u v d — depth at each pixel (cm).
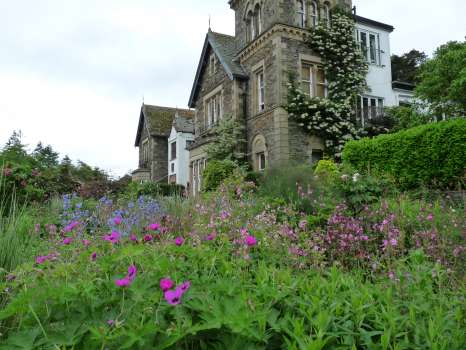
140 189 1396
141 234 436
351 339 186
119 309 203
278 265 362
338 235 470
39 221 627
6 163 848
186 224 493
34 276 260
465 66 1309
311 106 1580
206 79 2241
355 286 271
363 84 1730
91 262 268
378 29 1919
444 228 474
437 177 973
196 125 2362
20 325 198
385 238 448
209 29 2194
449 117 1435
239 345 179
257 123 1744
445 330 203
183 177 2938
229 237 396
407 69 3059
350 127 1609
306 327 196
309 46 1695
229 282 235
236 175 984
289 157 1502
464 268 363
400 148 1065
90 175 1772
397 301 235
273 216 507
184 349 190
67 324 190
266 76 1692
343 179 600
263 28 1748
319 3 1758
